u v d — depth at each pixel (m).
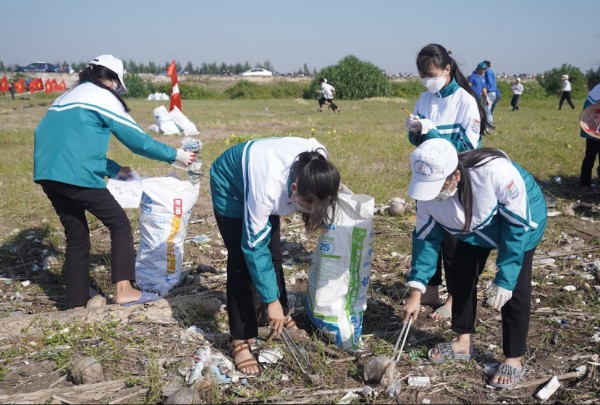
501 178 2.87
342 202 3.53
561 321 4.09
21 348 3.65
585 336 3.89
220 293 4.55
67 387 3.19
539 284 4.75
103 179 4.13
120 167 4.52
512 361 3.34
